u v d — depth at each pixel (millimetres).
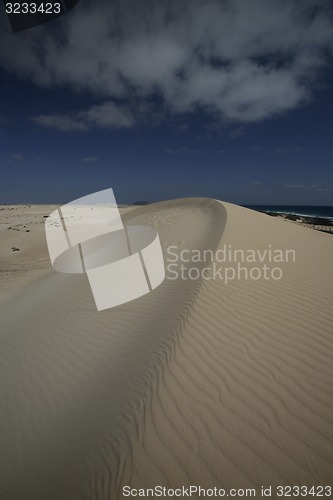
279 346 3801
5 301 8914
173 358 3604
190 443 2520
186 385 3158
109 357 4281
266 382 3164
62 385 3918
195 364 3473
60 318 6043
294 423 2664
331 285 6160
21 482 2645
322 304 5125
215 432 2602
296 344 3848
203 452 2438
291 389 3062
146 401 3016
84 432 2938
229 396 2986
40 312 6734
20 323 6395
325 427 2619
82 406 3373
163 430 2666
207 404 2900
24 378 4266
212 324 4297
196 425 2682
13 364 4703
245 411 2803
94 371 4043
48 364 4496
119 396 3254
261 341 3908
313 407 2836
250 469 2293
